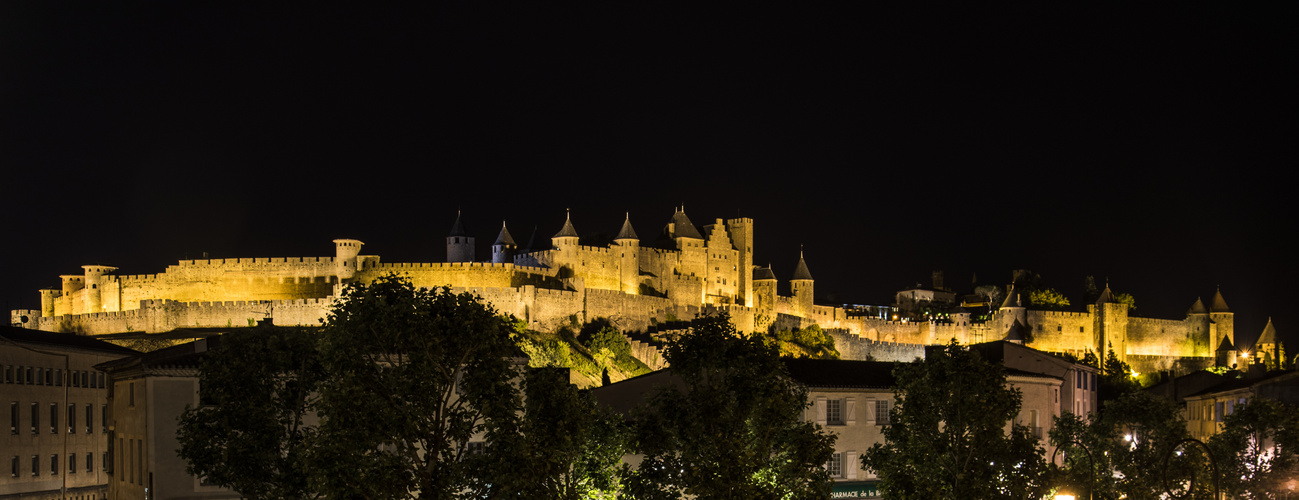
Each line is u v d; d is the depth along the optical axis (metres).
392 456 59.78
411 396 61.00
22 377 101.81
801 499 67.69
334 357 60.72
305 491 65.44
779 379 72.50
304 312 180.75
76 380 110.56
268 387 72.62
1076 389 123.62
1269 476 86.06
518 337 68.19
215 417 70.19
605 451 67.75
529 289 186.25
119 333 181.12
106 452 114.38
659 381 94.62
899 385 80.00
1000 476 76.56
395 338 60.56
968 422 75.50
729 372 69.62
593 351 177.12
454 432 61.34
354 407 59.34
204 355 80.81
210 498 78.44
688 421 66.88
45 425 104.81
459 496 60.62
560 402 62.72
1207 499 84.81
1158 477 86.25
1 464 97.94
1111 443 89.75
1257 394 104.75
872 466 79.00
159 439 78.44
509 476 58.59
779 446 69.69
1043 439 108.69
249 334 74.19
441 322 61.03
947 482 74.81
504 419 60.44
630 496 66.62
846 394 94.06
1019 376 107.69
